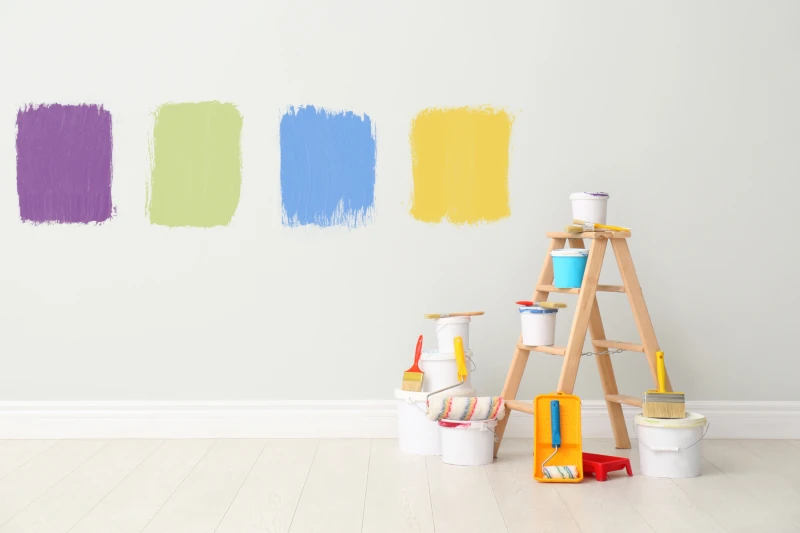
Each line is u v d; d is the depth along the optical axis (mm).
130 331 3193
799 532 2100
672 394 2652
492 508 2299
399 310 3193
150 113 3176
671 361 3186
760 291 3182
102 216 3180
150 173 3176
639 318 2775
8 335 3188
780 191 3178
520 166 3178
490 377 3188
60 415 3184
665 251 3176
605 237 2732
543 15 3170
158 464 2793
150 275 3188
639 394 3174
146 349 3195
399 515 2240
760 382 3188
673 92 3172
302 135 3176
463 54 3174
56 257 3186
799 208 3172
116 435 3182
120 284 3191
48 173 3180
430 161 3178
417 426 2910
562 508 2299
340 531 2119
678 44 3168
